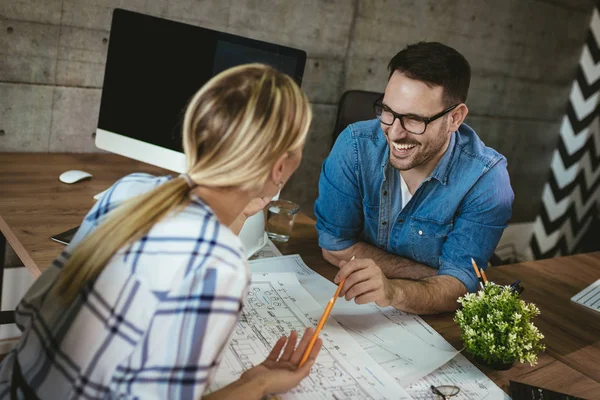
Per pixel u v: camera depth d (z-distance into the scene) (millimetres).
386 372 1152
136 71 1858
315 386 1071
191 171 825
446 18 3412
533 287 1785
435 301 1454
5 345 2322
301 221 1962
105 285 778
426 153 1482
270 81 818
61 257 878
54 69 2254
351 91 2348
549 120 4355
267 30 2758
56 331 808
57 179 1955
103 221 838
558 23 4055
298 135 832
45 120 2291
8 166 2018
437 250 1680
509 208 1604
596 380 1301
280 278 1465
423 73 1391
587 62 4324
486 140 4004
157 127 1862
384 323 1367
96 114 2387
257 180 823
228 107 791
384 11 3131
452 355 1264
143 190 888
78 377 779
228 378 1050
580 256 2148
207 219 801
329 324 1306
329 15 2934
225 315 756
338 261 1669
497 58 3799
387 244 1736
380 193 1649
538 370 1294
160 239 780
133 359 758
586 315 1644
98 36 2309
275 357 1002
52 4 2178
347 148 1644
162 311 752
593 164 4531
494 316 1222
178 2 2461
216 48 1778
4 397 871
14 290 2369
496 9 3641
